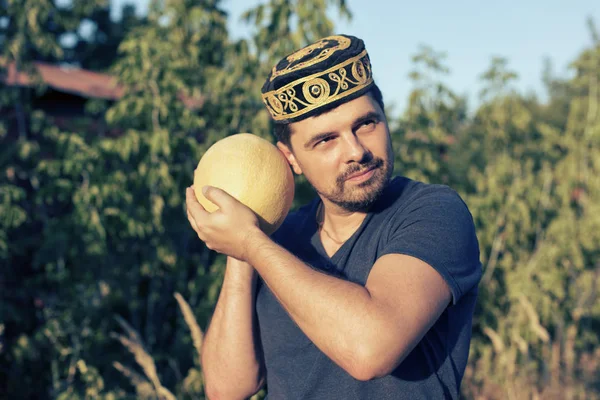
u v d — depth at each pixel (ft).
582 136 19.70
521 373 13.50
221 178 4.33
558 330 15.64
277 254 3.78
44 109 19.47
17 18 14.74
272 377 4.98
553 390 14.05
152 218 13.23
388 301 3.51
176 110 12.91
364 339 3.36
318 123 4.17
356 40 4.34
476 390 13.64
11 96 14.57
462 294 3.86
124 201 13.37
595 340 16.80
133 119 13.89
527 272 16.07
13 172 14.20
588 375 15.24
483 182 17.69
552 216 18.57
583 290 17.29
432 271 3.75
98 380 11.37
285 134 4.51
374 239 4.55
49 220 14.49
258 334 5.36
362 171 4.23
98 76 30.66
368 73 4.26
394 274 3.68
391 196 4.67
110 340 12.91
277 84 4.32
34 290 14.20
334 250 4.89
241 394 5.37
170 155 13.16
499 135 18.53
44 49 15.44
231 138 4.64
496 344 12.86
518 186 17.44
